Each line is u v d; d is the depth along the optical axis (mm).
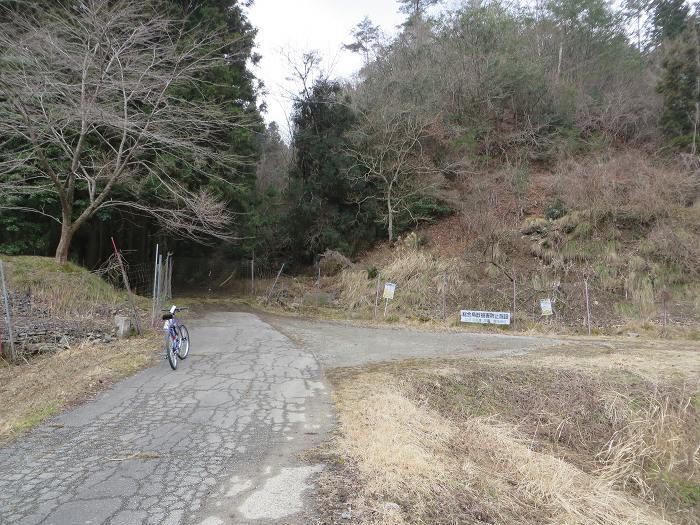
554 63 27625
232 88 17469
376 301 16312
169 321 7797
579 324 14625
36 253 16156
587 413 6973
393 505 3590
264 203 24422
